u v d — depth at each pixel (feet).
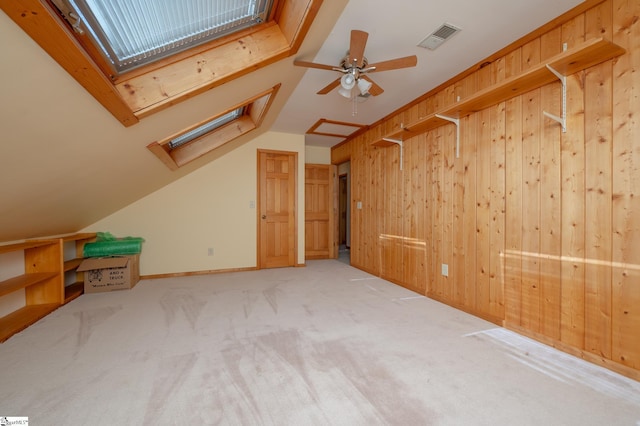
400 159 11.98
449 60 8.13
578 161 6.07
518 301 7.31
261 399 4.66
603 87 5.66
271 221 15.83
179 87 6.05
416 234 11.06
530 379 5.26
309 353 6.18
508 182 7.56
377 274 13.73
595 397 4.75
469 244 8.73
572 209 6.19
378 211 13.67
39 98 3.99
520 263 7.27
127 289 11.33
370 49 7.52
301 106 11.70
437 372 5.47
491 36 7.00
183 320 8.09
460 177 9.04
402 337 6.99
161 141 8.46
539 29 6.67
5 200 5.98
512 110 7.44
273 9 6.35
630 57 5.29
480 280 8.36
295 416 4.28
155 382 5.13
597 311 5.77
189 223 14.14
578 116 6.06
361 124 14.17
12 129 4.20
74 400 4.63
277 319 8.17
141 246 13.20
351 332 7.28
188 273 14.10
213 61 6.31
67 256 11.70
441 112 8.54
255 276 13.78
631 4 5.27
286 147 15.98
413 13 6.14
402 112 11.80
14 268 8.71
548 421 4.20
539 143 6.82
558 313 6.43
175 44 5.67
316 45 7.23
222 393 4.82
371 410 4.41
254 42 6.61
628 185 5.33
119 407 4.47
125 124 5.97
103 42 4.49
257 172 15.46
